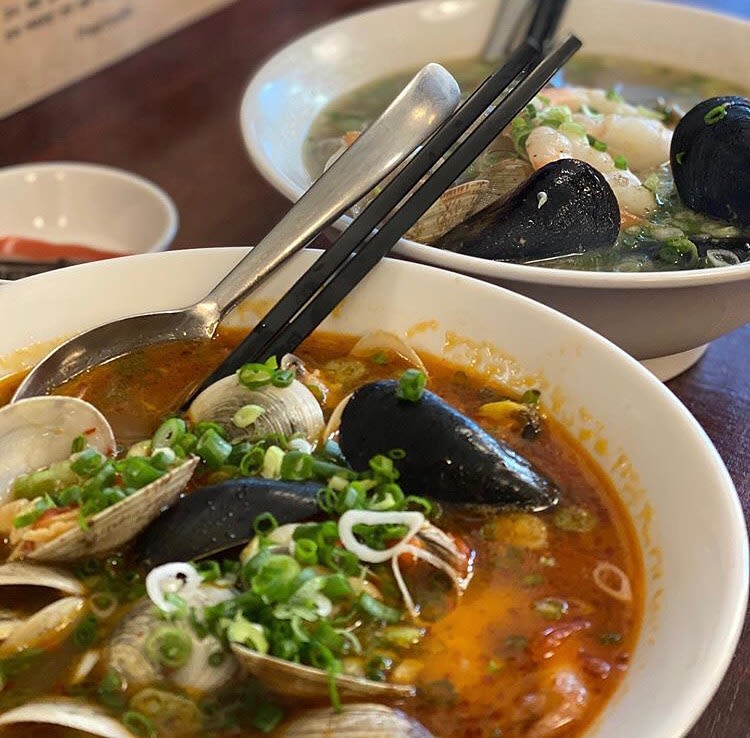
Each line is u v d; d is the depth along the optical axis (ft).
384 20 2.09
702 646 0.88
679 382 1.46
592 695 0.95
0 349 1.27
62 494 1.05
